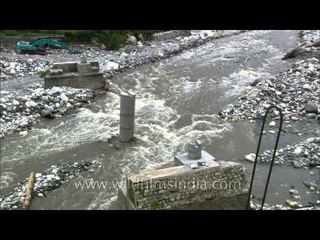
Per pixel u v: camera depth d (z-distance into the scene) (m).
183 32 59.06
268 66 46.00
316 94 36.53
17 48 45.81
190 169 19.36
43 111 32.69
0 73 39.59
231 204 19.92
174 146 29.17
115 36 51.03
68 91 36.31
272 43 56.03
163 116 33.97
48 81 36.50
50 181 24.41
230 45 55.53
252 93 37.31
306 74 40.41
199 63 47.75
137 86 40.38
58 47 48.16
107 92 38.31
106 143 29.30
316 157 27.42
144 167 26.36
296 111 34.38
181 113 34.66
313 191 24.06
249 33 61.88
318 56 45.34
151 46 53.41
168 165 26.58
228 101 37.03
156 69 45.62
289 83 38.81
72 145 28.92
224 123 33.03
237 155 28.22
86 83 37.72
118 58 47.53
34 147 28.55
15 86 36.78
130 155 27.72
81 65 37.59
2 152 27.75
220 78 42.66
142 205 18.44
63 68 37.94
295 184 24.72
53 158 27.16
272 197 23.23
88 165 26.41
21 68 41.25
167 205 18.69
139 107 35.53
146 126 31.97
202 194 19.25
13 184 24.33
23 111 32.50
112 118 33.12
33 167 26.09
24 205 22.00
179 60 49.09
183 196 18.97
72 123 32.09
